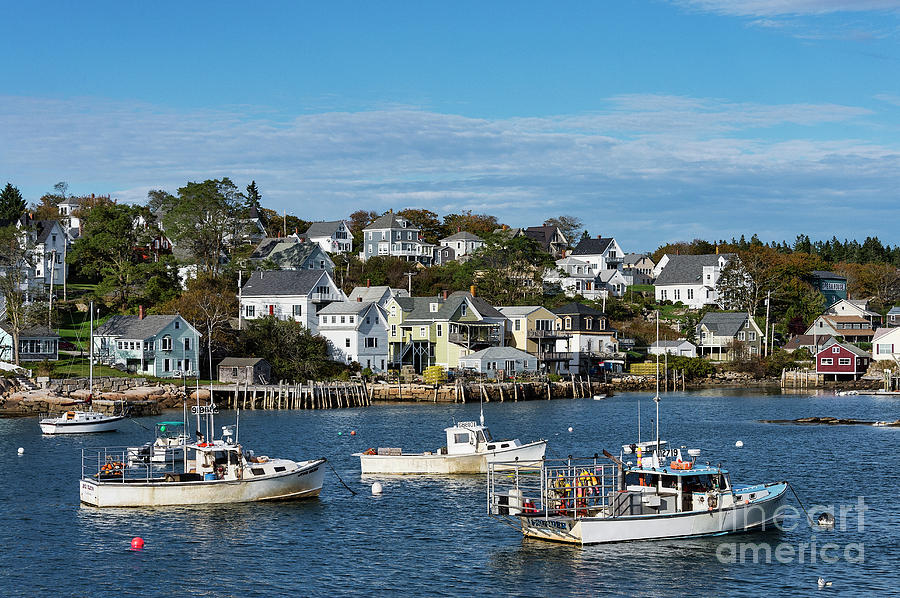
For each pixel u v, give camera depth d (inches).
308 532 2020.2
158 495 2206.0
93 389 4379.9
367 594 1651.1
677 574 1736.0
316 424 3838.6
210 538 1972.2
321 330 5531.5
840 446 3257.9
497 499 1932.8
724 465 2832.2
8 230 5059.1
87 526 2055.9
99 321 5398.6
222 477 2272.4
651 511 1921.8
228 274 6151.6
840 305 7588.6
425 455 2635.3
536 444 2743.6
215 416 4158.5
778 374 6540.4
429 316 5659.5
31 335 4758.9
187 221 6200.8
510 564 1798.7
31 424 3823.8
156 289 5743.1
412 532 2020.2
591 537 1867.6
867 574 1743.4
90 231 6471.5
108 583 1705.2
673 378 6033.5
